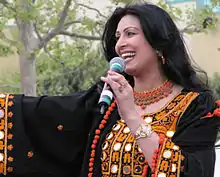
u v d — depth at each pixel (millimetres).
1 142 6375
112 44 6422
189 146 5434
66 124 6391
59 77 17625
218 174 10406
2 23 13375
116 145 5730
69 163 6398
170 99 5922
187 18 13977
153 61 5961
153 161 5242
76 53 15930
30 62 14516
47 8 14188
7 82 14844
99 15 14656
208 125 5559
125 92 5242
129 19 5863
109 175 5676
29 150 6395
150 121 5742
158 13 5883
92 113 6332
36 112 6457
